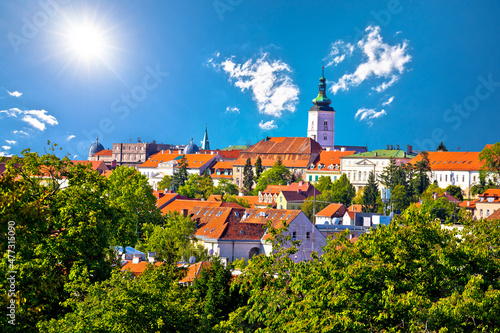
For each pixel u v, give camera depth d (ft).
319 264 201.98
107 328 170.19
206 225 494.18
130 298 176.04
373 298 181.47
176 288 209.97
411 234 193.06
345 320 174.40
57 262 206.18
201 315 204.03
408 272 188.24
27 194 190.80
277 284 209.77
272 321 199.52
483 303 172.35
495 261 191.62
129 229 245.65
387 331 174.81
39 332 161.17
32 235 154.40
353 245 205.77
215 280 257.14
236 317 208.95
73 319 172.76
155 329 175.42
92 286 181.88
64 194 218.79
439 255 188.14
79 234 208.44
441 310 173.27
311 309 184.44
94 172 241.76
